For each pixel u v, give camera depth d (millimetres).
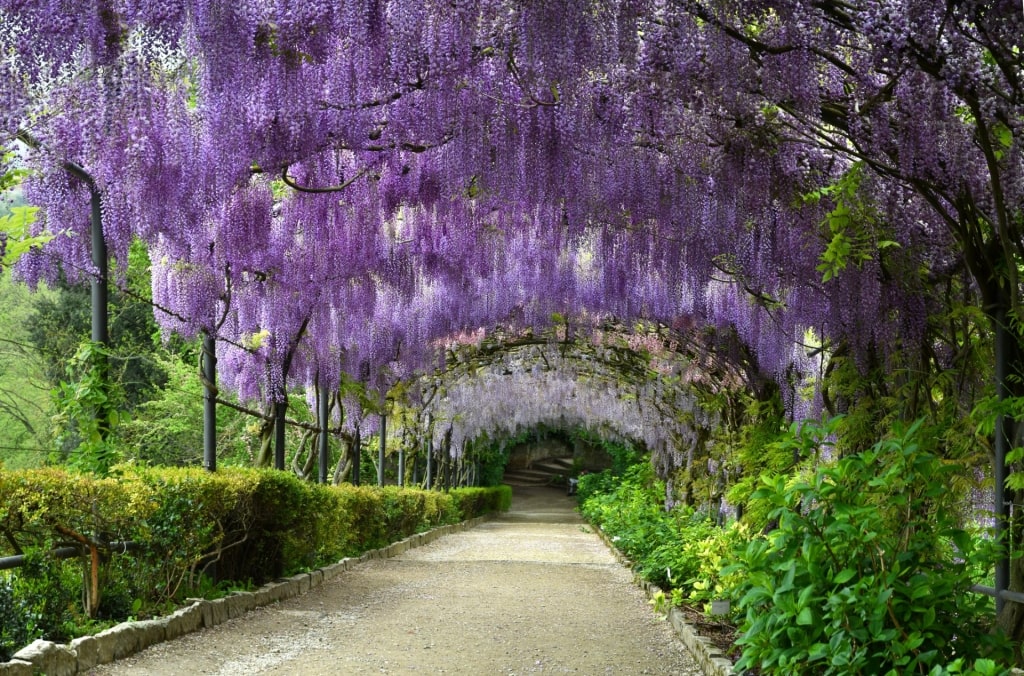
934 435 4043
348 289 8516
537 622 7078
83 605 5309
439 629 6676
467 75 4395
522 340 14141
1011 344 4074
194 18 3795
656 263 7121
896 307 5211
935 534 3506
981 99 3566
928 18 3404
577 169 5434
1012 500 3967
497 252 8492
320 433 11672
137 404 17922
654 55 4129
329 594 8477
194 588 6602
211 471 7262
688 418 14344
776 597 3434
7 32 3670
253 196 6508
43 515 4871
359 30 3969
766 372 8375
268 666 5168
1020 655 3678
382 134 5594
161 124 4598
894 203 4625
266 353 9117
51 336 17812
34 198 5625
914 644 3078
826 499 3537
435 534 18422
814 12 3670
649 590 8680
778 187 5090
